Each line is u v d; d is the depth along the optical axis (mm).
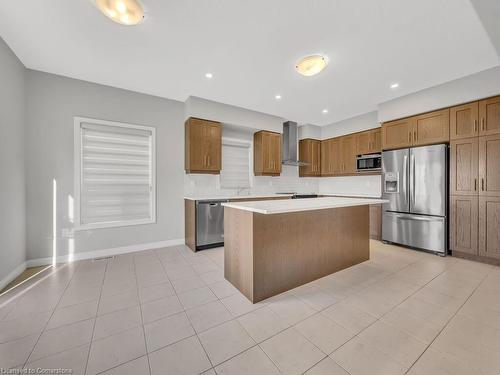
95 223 3092
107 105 3146
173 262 2898
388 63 2541
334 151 5094
